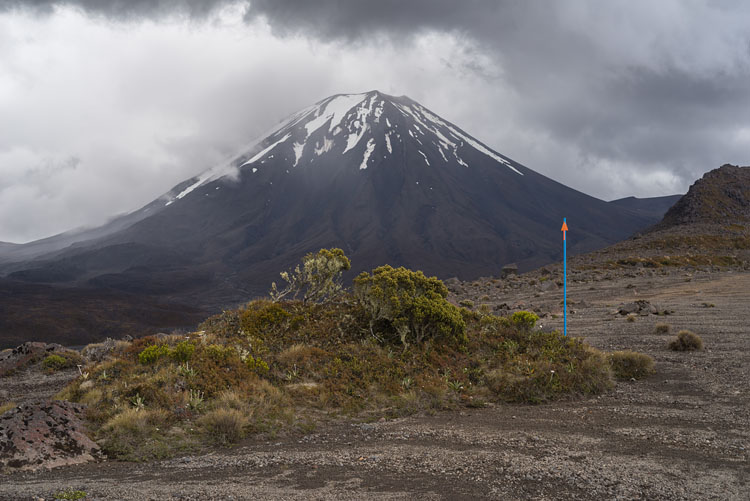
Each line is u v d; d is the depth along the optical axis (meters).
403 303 14.60
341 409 11.02
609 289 41.62
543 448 7.98
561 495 5.99
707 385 12.08
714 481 6.33
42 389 15.91
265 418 10.16
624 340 19.20
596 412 10.41
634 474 6.65
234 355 12.84
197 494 6.23
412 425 9.88
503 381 12.32
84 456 8.16
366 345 14.20
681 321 22.92
